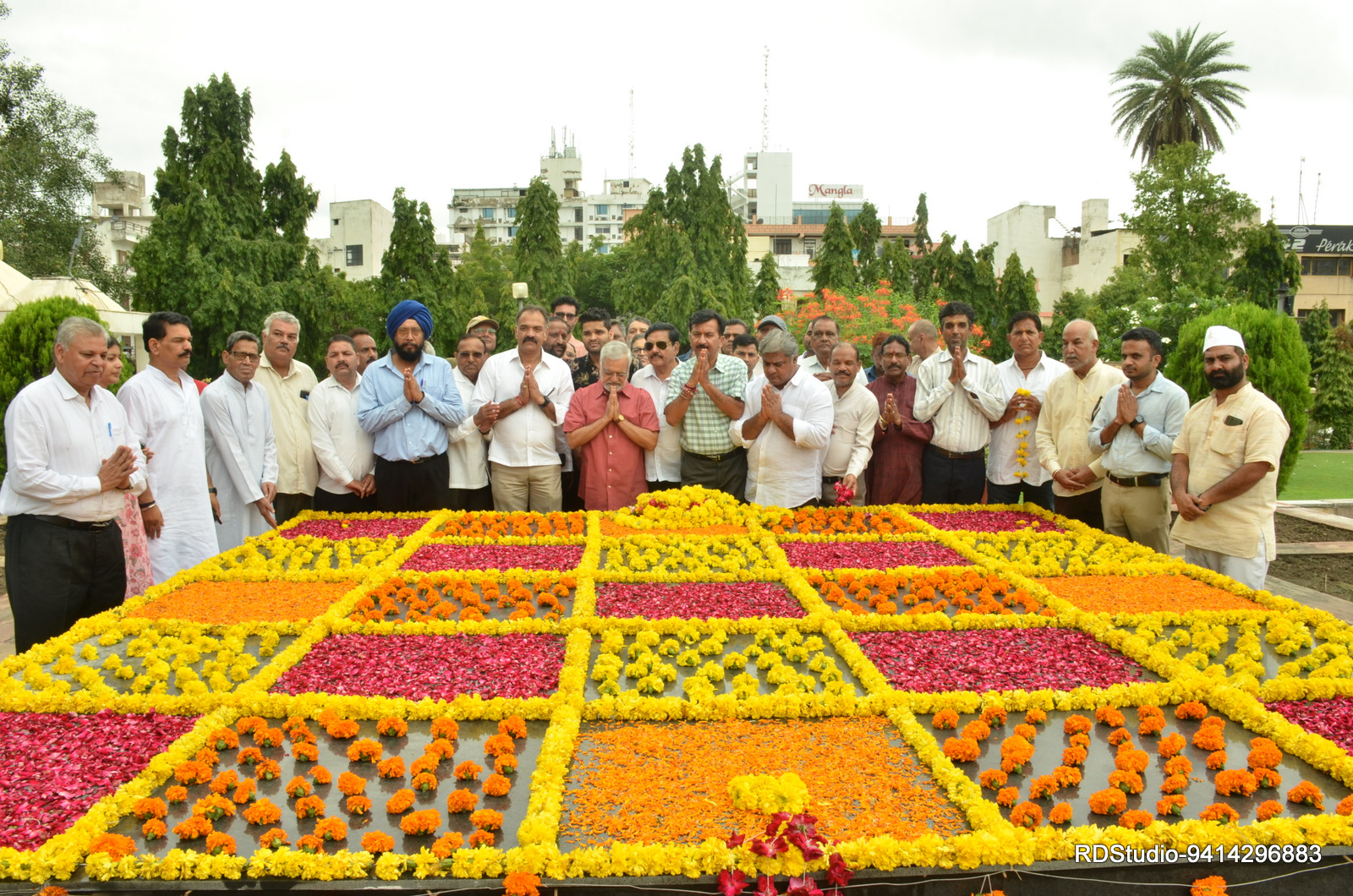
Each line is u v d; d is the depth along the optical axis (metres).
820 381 6.02
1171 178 26.73
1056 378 5.72
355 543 4.87
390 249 26.30
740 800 2.24
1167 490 5.18
